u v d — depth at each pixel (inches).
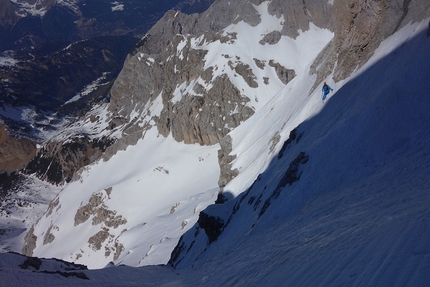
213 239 1822.1
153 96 7588.6
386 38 1386.6
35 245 5910.4
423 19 1172.5
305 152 1304.1
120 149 6609.3
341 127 1195.9
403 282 312.5
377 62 1321.4
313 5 6107.3
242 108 5231.3
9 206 7647.6
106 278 1397.6
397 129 981.2
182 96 5915.4
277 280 536.7
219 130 5319.9
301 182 1186.6
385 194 668.1
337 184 1037.8
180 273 1437.0
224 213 1888.5
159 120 6294.3
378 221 494.9
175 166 5433.1
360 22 1557.6
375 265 366.6
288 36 6023.6
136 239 3754.9
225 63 5600.4
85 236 5177.2
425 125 919.0
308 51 5807.1
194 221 2965.1
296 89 2420.0
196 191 4798.2
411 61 1081.4
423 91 991.0
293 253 626.5
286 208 1169.4
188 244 2100.1
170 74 6678.2
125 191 5413.4
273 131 2319.1
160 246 2866.6
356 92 1337.4
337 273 405.7
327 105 1584.6
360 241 452.4
